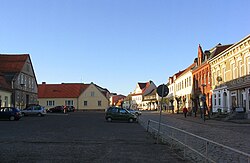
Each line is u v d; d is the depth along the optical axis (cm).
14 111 3916
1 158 1175
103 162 1103
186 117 4909
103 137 1912
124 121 3734
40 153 1292
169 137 1606
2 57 6397
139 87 14388
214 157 1125
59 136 1959
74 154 1270
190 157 1190
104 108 9844
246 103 3788
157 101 10831
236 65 4091
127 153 1297
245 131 2406
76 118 4525
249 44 3669
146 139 1805
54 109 7550
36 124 3148
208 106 5347
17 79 5909
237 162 1025
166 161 1116
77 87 10212
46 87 10219
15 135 2016
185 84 7281
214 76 5062
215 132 2327
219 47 5256
